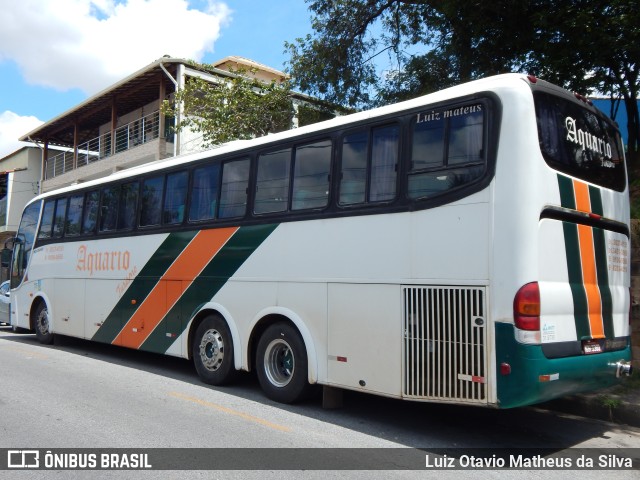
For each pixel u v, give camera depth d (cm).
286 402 680
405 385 546
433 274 534
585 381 534
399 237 566
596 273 569
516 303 482
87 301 1045
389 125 595
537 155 505
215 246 783
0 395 722
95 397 716
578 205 548
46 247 1197
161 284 873
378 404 706
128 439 548
